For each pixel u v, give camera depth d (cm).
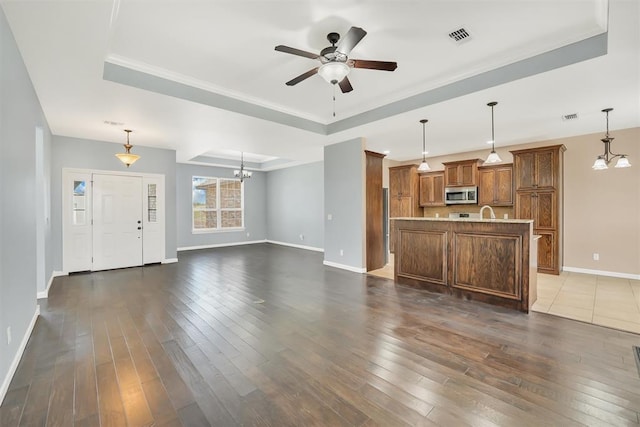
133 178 614
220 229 946
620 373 219
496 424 169
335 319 327
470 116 432
